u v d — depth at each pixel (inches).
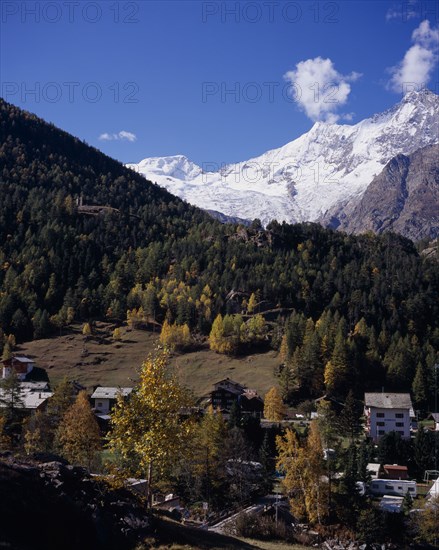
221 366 6314.0
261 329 6875.0
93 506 1389.0
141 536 1393.9
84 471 1594.5
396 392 5871.1
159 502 2632.9
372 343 6397.6
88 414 3147.1
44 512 1272.1
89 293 7524.6
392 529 2534.5
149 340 6825.8
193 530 1635.1
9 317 6879.9
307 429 4077.3
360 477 3341.5
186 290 7628.0
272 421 4830.2
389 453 4045.3
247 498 2918.3
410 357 6136.8
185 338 6732.3
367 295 7637.8
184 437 1635.1
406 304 7367.1
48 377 5772.6
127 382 5679.1
